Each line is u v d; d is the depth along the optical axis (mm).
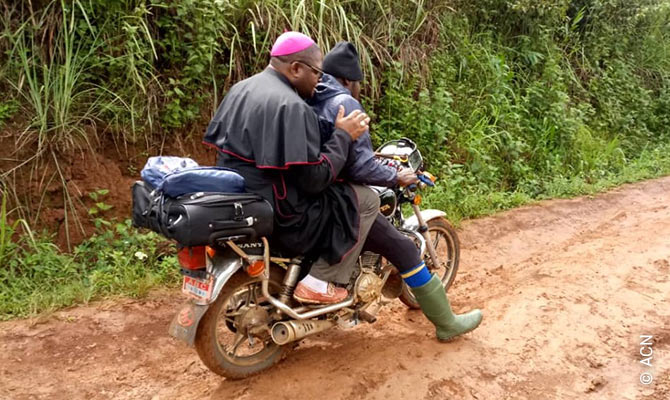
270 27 5543
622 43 10953
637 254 5031
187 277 2906
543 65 9273
